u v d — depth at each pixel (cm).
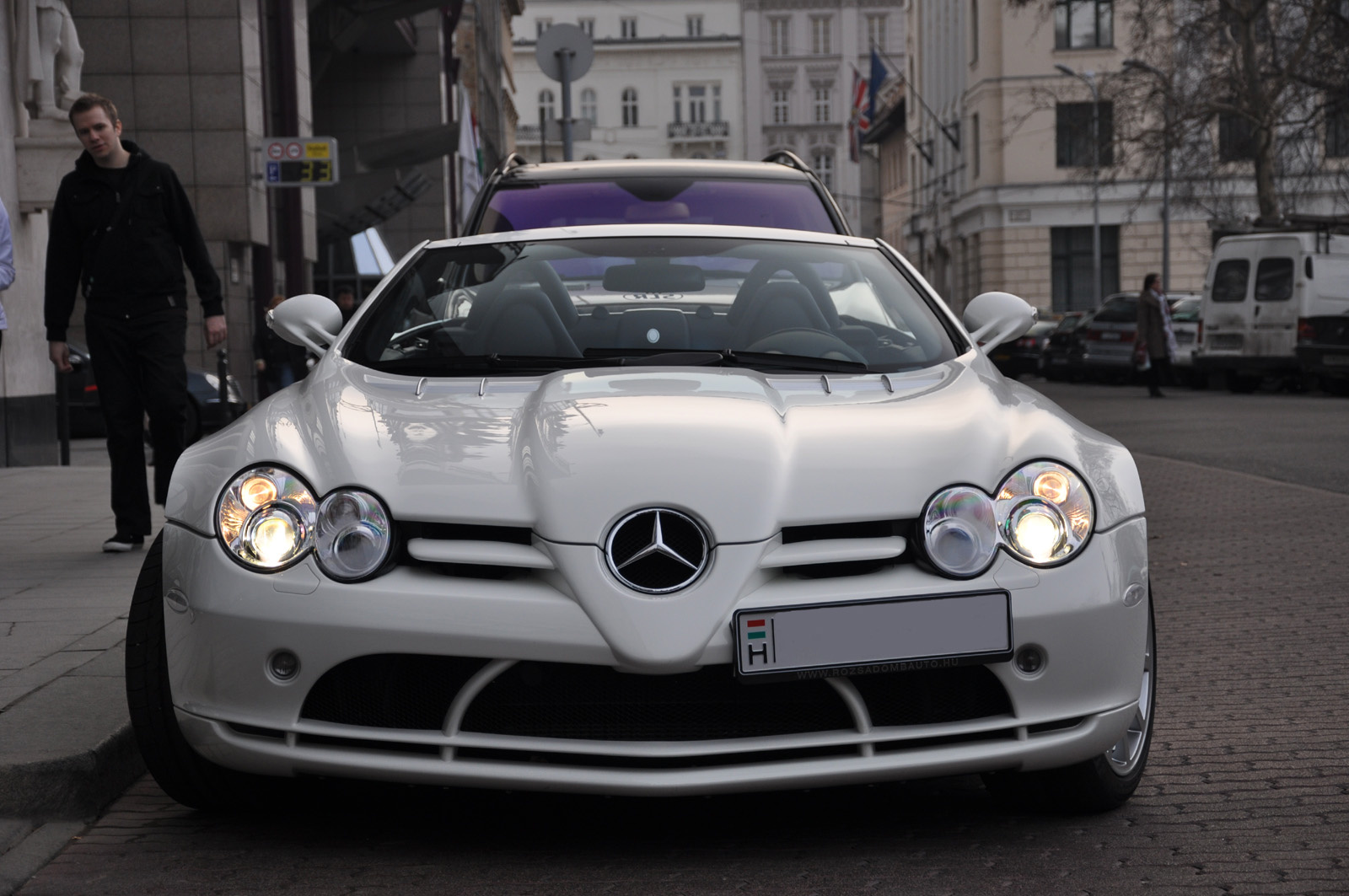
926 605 325
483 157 5628
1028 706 333
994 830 354
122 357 703
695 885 317
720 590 319
